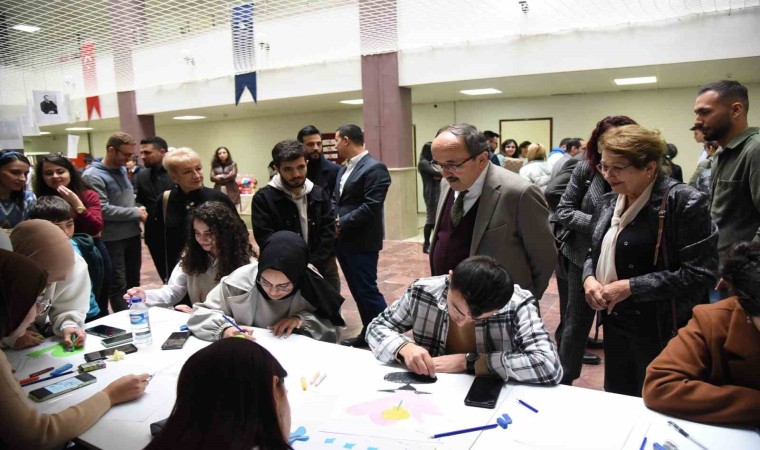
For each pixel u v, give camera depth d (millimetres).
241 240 2484
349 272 3379
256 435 784
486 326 1692
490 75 5949
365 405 1461
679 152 7785
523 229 2025
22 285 1348
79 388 1667
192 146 12633
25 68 4316
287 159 2873
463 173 1979
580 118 8383
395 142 6711
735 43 4762
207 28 3869
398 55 6465
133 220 3893
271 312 2199
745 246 1179
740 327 1254
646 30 5113
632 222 1730
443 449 1229
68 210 2660
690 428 1261
